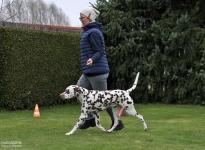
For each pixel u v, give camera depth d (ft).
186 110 34.94
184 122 26.61
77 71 41.96
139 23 44.27
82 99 20.68
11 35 33.40
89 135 20.80
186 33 39.22
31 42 35.50
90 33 21.25
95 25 21.84
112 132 21.86
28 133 21.35
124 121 26.86
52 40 38.19
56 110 35.47
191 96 41.11
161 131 22.35
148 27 44.34
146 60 42.96
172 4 42.78
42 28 39.50
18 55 34.12
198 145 18.53
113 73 44.83
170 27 41.32
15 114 31.53
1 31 32.89
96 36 21.12
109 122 26.50
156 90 42.42
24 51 34.73
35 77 36.17
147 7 43.68
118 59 43.91
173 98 41.91
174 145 18.37
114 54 43.29
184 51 40.65
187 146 18.20
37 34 36.22
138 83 42.65
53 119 28.27
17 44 33.99
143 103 43.45
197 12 40.06
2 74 33.30
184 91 39.91
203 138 20.30
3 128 23.17
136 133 21.57
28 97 35.29
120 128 22.27
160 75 41.60
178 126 24.56
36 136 20.38
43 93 37.37
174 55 41.11
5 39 33.01
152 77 42.24
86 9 21.89
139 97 43.47
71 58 40.96
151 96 43.47
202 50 38.55
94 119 22.30
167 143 18.83
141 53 42.86
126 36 43.80
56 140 19.19
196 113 32.58
